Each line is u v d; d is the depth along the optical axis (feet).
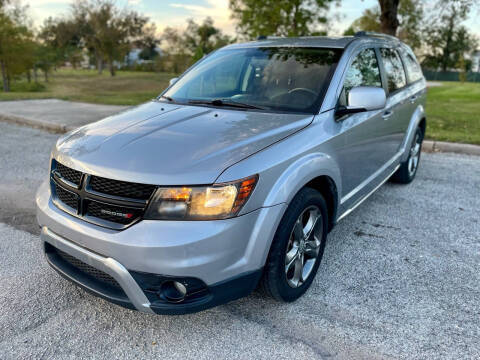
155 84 121.70
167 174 7.23
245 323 8.48
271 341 7.97
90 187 7.74
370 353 7.64
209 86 11.78
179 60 142.41
